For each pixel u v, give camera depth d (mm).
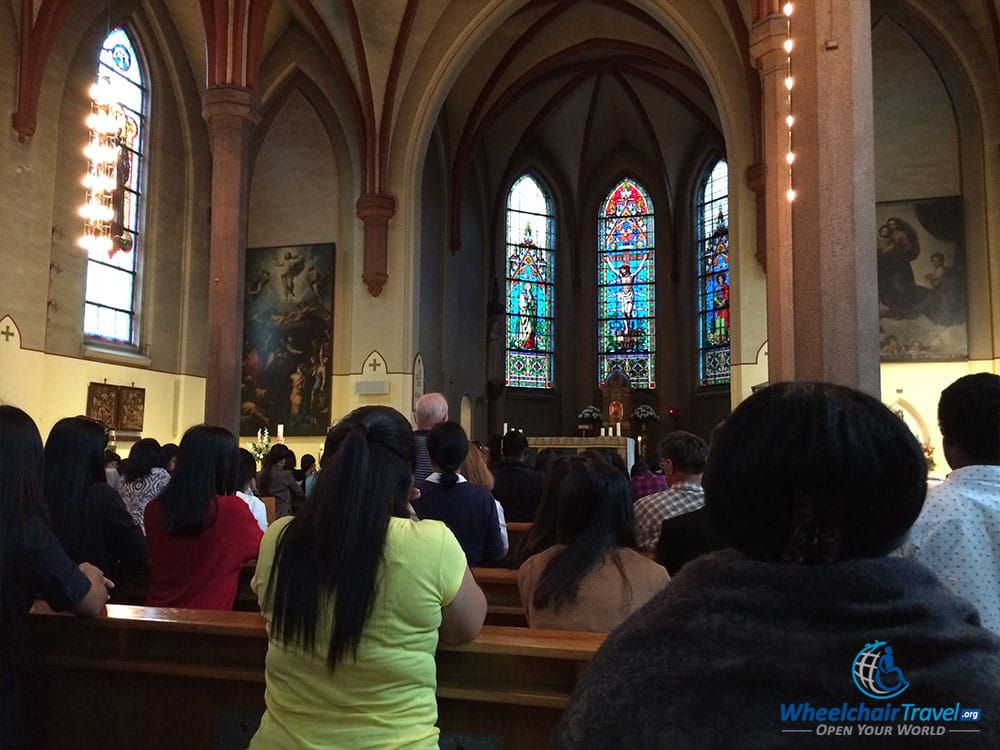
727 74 17109
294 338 20531
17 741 2633
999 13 16250
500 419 27141
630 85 26875
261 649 2820
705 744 881
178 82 19391
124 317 18125
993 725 873
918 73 17109
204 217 20172
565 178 29500
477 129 24047
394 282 19438
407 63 19250
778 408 1059
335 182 20766
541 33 22578
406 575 2062
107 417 17031
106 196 12727
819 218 5621
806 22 5844
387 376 19281
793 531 1021
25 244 15102
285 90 21312
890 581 934
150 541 3615
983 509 2088
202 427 3660
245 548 3588
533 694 2537
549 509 4016
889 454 1004
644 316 28781
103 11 17156
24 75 14961
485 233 27234
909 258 16734
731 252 16828
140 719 2941
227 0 14148
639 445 25844
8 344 14664
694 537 3561
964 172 16625
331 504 2064
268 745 2074
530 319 28547
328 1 18531
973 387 2254
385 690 2045
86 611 2717
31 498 2592
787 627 921
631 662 958
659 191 28953
